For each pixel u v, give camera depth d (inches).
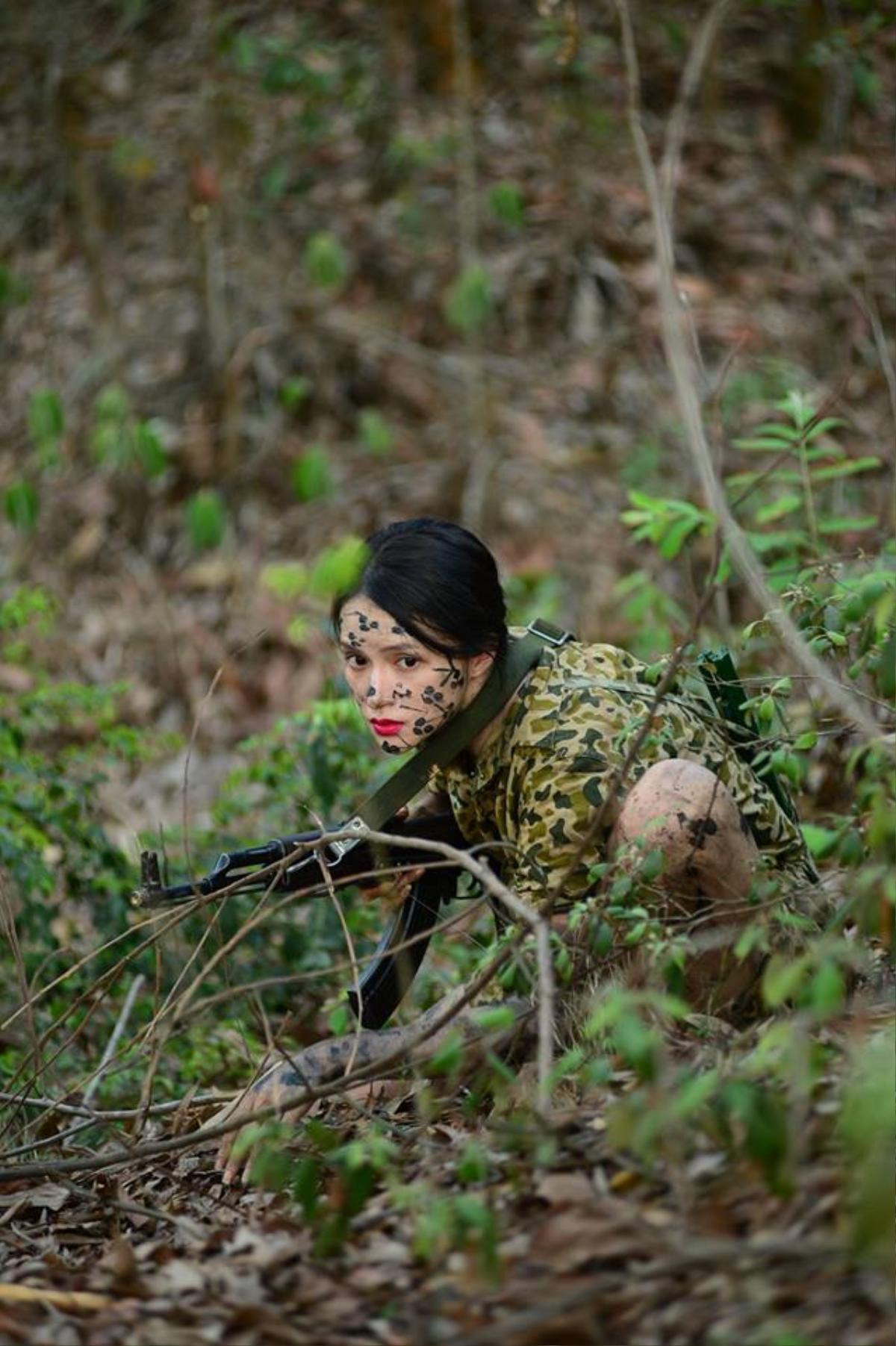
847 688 207.0
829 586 236.7
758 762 210.8
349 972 295.7
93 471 587.2
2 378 619.5
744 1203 157.8
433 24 598.9
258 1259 171.3
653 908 195.2
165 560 562.3
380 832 212.5
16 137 625.3
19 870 299.1
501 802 212.5
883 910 166.1
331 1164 181.2
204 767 462.9
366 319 596.7
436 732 210.8
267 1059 207.0
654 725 207.6
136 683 516.1
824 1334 137.3
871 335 544.7
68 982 292.8
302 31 570.3
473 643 207.3
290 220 609.0
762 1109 144.6
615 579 507.5
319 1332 155.8
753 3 543.2
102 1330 161.6
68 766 338.3
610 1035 189.8
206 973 194.4
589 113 599.5
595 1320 145.1
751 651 330.6
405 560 206.1
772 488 424.5
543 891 203.2
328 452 572.4
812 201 584.1
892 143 593.0
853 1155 147.3
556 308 590.9
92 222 592.4
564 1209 162.9
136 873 312.2
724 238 588.7
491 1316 150.3
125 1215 199.8
